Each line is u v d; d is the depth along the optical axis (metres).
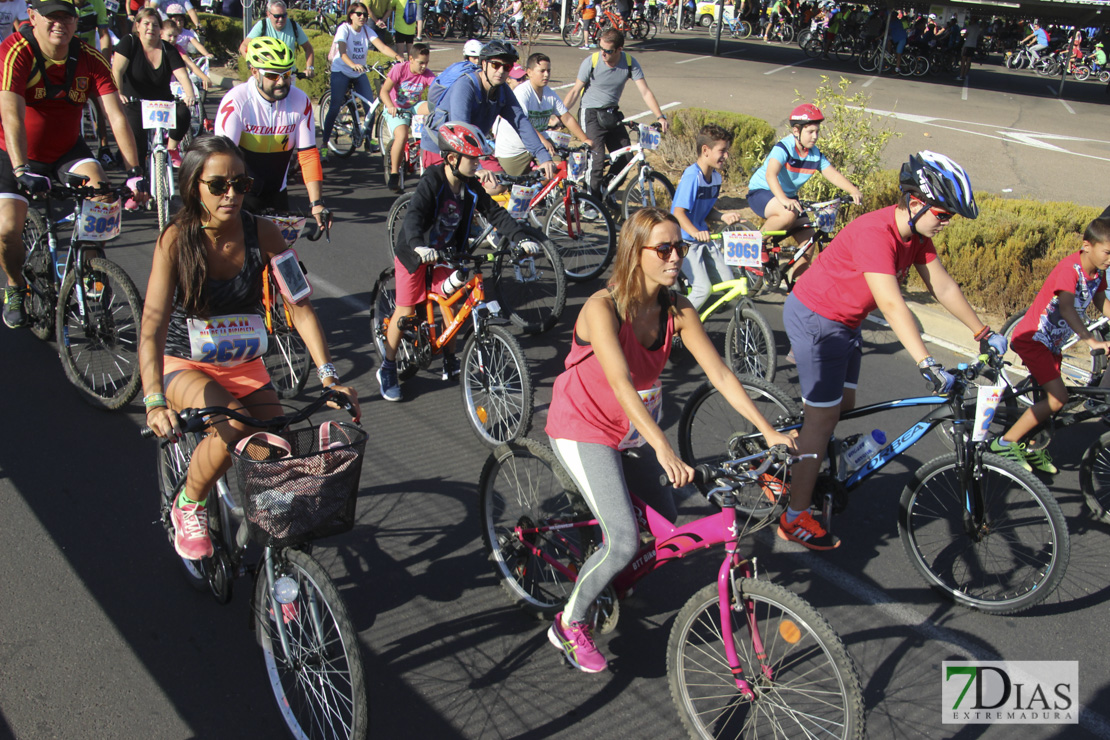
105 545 3.65
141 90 8.27
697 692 3.00
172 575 3.49
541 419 4.98
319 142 11.50
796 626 2.63
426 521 4.00
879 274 3.40
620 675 3.13
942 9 25.11
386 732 2.81
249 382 3.03
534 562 3.53
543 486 3.42
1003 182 12.27
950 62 26.12
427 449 4.66
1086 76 27.91
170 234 2.72
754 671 2.77
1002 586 3.71
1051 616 3.57
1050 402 4.43
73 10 4.85
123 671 2.97
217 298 2.86
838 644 2.44
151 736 2.72
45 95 4.98
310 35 15.94
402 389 5.41
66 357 4.89
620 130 9.00
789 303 3.75
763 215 6.56
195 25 13.81
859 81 23.17
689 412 4.38
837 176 6.40
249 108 5.14
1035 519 4.15
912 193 3.31
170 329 2.94
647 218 2.60
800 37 28.58
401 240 4.57
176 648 3.10
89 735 2.70
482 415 4.74
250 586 3.44
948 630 3.46
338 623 2.39
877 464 3.73
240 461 2.30
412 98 10.37
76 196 4.66
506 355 4.68
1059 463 4.91
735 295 5.42
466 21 27.16
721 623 2.71
